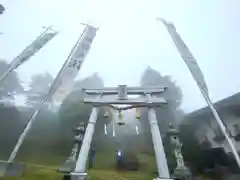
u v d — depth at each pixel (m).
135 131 19.17
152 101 13.73
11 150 14.28
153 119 13.30
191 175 11.98
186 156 14.12
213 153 13.70
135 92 14.93
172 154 13.55
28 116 18.45
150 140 17.94
